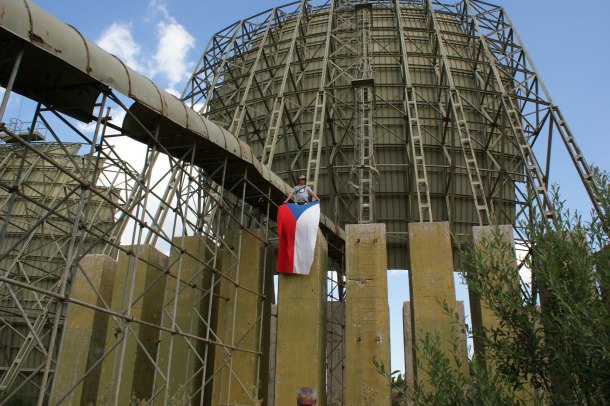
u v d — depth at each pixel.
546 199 19.44
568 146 21.66
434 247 15.73
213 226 22.92
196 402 17.25
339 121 27.97
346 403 14.59
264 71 28.09
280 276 16.17
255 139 30.56
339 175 28.17
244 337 17.05
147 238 18.77
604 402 5.09
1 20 8.47
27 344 27.34
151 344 17.83
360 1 31.84
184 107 13.80
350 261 15.89
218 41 31.08
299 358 15.28
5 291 30.55
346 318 15.37
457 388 6.02
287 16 33.19
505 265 6.62
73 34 10.10
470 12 27.86
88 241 31.86
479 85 29.48
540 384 6.01
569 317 5.28
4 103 8.33
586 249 5.88
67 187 33.38
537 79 24.45
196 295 17.75
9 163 34.62
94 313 17.67
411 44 31.53
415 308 15.16
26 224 32.44
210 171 17.59
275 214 21.88
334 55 28.67
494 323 13.70
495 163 26.50
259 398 17.28
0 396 20.77
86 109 12.12
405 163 28.44
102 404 14.06
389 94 29.75
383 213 28.38
